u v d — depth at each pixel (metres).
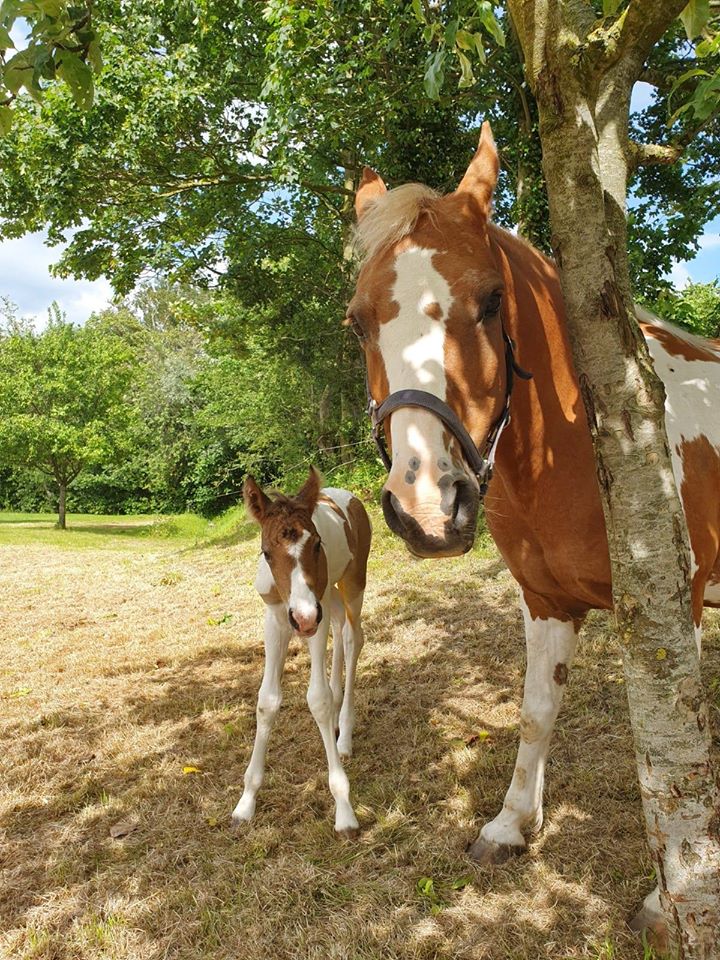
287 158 9.16
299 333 12.50
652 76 3.57
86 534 18.19
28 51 2.10
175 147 11.34
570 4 1.72
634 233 8.93
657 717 1.67
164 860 2.71
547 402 2.12
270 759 3.47
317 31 7.84
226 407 17.59
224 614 6.91
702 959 1.68
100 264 12.77
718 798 1.70
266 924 2.29
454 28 1.72
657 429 1.65
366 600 6.26
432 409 1.53
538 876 2.37
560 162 1.64
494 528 2.41
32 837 2.99
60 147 10.62
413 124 9.17
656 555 1.64
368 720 3.82
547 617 2.50
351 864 2.57
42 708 4.55
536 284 2.20
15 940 2.34
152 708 4.39
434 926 2.20
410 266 1.64
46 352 19.02
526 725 2.54
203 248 12.83
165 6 10.67
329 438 13.73
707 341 2.99
